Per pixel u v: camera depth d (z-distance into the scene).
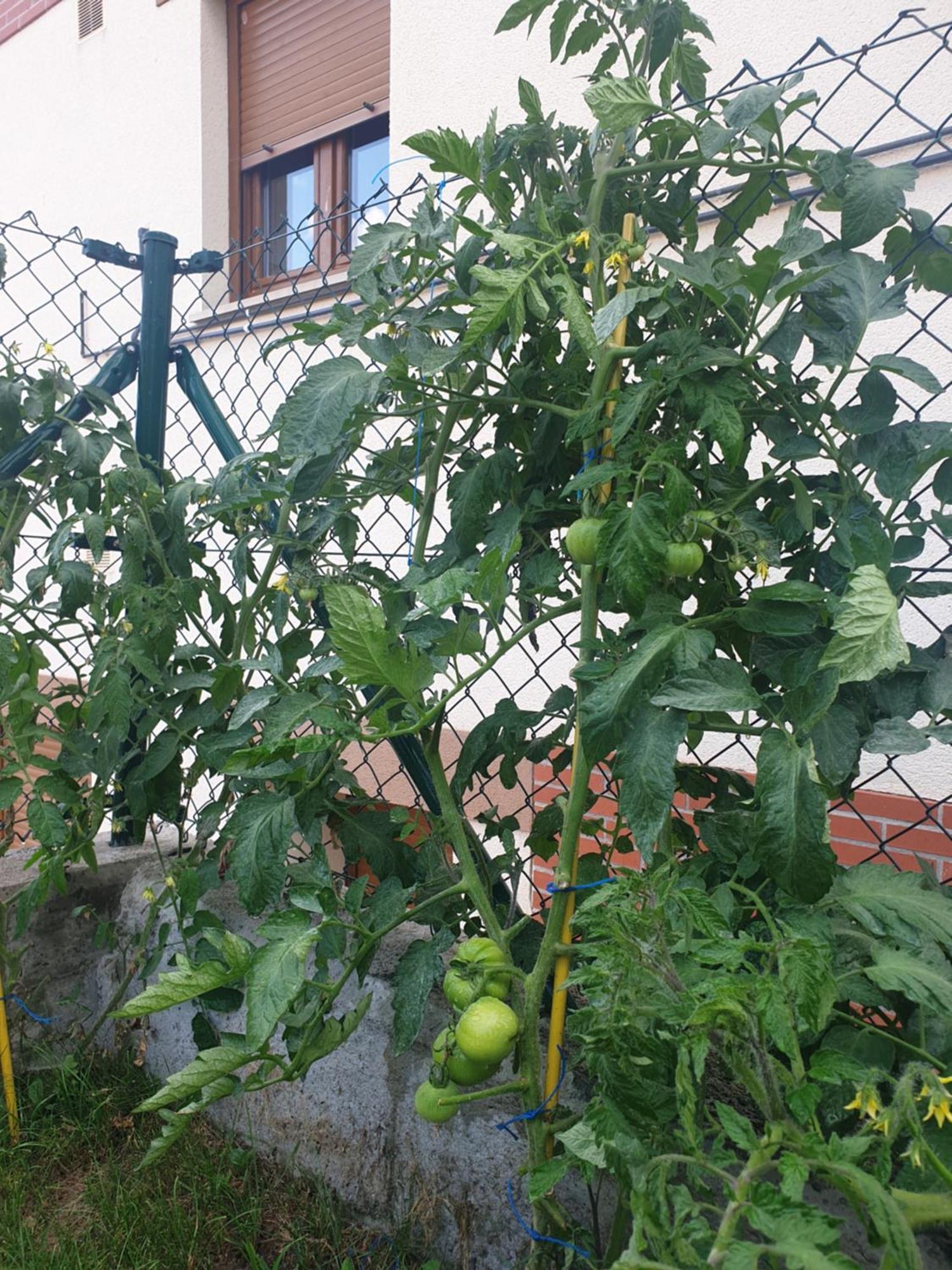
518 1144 1.71
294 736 1.42
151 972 2.11
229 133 4.88
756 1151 0.88
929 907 1.18
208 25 4.75
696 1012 0.91
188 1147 2.14
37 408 2.25
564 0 1.57
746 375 1.40
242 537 1.93
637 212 1.59
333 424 1.40
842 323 1.45
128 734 2.25
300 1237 1.87
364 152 4.50
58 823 2.04
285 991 1.25
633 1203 0.86
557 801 1.59
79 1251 1.85
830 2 2.64
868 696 1.34
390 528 3.03
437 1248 1.81
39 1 5.70
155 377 2.55
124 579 2.16
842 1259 0.73
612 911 1.08
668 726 1.22
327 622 2.07
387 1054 1.91
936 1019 1.26
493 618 1.33
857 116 2.61
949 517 1.29
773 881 1.39
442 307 1.60
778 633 1.24
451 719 3.28
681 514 1.26
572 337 1.45
